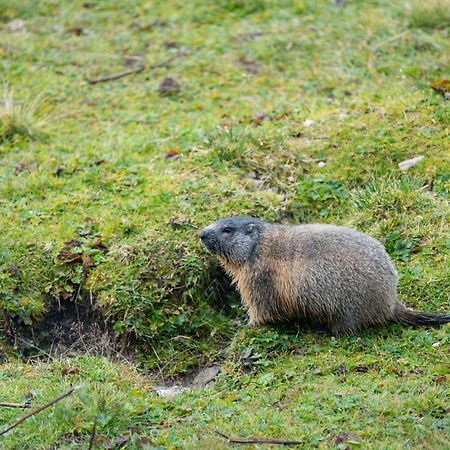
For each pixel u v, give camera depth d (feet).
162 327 37.37
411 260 37.99
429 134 45.50
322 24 60.39
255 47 58.95
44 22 63.00
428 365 31.53
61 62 58.39
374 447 26.58
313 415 28.73
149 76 57.00
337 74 54.70
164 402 30.66
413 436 26.99
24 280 38.42
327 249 34.45
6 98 51.72
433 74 52.47
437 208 40.29
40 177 44.93
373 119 47.37
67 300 38.60
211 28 61.87
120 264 38.73
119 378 33.27
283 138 46.70
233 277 37.60
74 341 37.99
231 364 34.06
